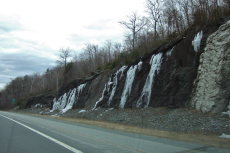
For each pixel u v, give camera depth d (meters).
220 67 15.37
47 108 53.62
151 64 24.00
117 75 29.94
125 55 33.78
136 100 24.20
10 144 9.82
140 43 33.25
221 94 14.75
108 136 12.16
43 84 91.00
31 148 8.94
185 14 25.47
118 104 26.89
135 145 9.41
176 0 27.23
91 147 9.04
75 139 11.09
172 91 19.67
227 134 11.12
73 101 40.47
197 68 18.27
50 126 17.64
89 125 18.81
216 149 8.38
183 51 20.33
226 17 17.88
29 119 26.31
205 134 11.65
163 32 32.22
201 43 18.39
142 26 42.38
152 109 20.67
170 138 11.17
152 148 8.77
